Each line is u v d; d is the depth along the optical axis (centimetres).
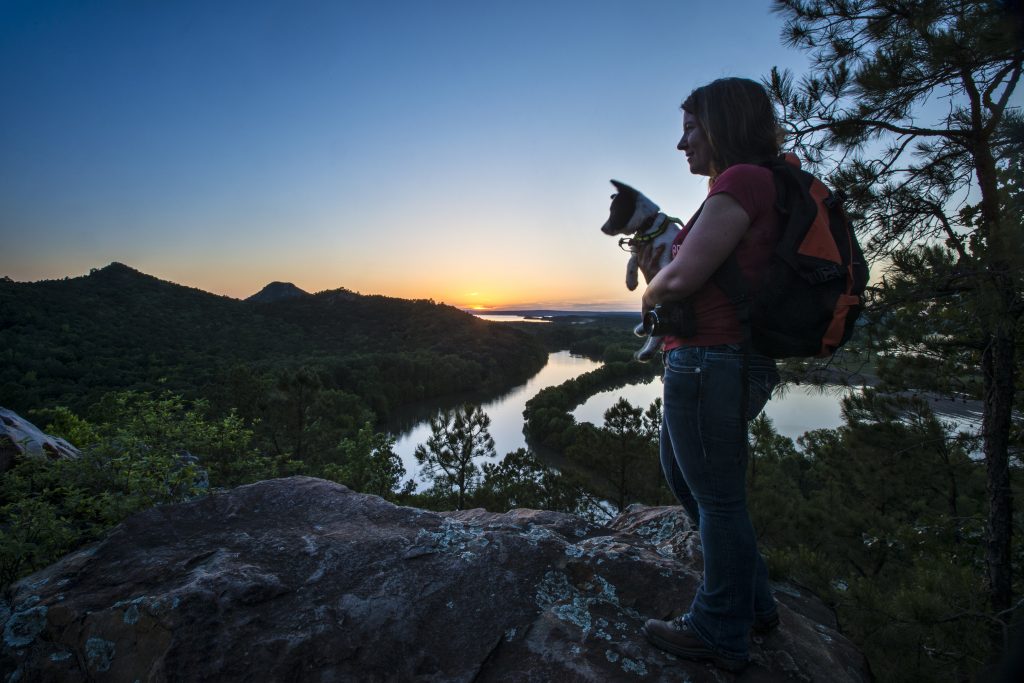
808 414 4872
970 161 384
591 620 177
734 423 146
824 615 240
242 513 223
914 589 440
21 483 351
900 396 593
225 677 144
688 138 167
